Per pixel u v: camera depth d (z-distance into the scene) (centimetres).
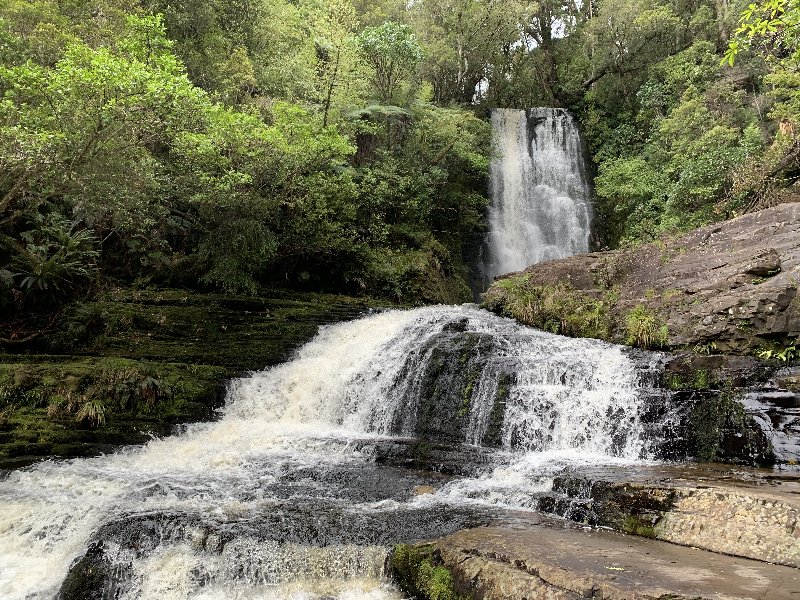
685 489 557
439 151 2464
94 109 1081
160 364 1302
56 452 989
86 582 569
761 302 1009
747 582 400
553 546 507
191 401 1238
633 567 440
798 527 459
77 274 1591
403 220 2381
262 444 1070
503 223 2755
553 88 3394
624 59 2966
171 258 1798
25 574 619
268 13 2481
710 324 1082
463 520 629
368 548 589
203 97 1243
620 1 2798
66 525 693
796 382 834
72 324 1398
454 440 1075
